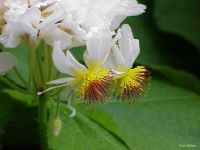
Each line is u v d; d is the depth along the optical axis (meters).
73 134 0.33
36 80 0.27
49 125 0.30
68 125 0.34
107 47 0.27
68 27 0.26
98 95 0.27
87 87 0.27
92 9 0.26
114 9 0.27
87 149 0.33
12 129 0.37
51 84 0.27
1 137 0.37
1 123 0.35
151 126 0.40
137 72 0.28
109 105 0.39
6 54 0.27
